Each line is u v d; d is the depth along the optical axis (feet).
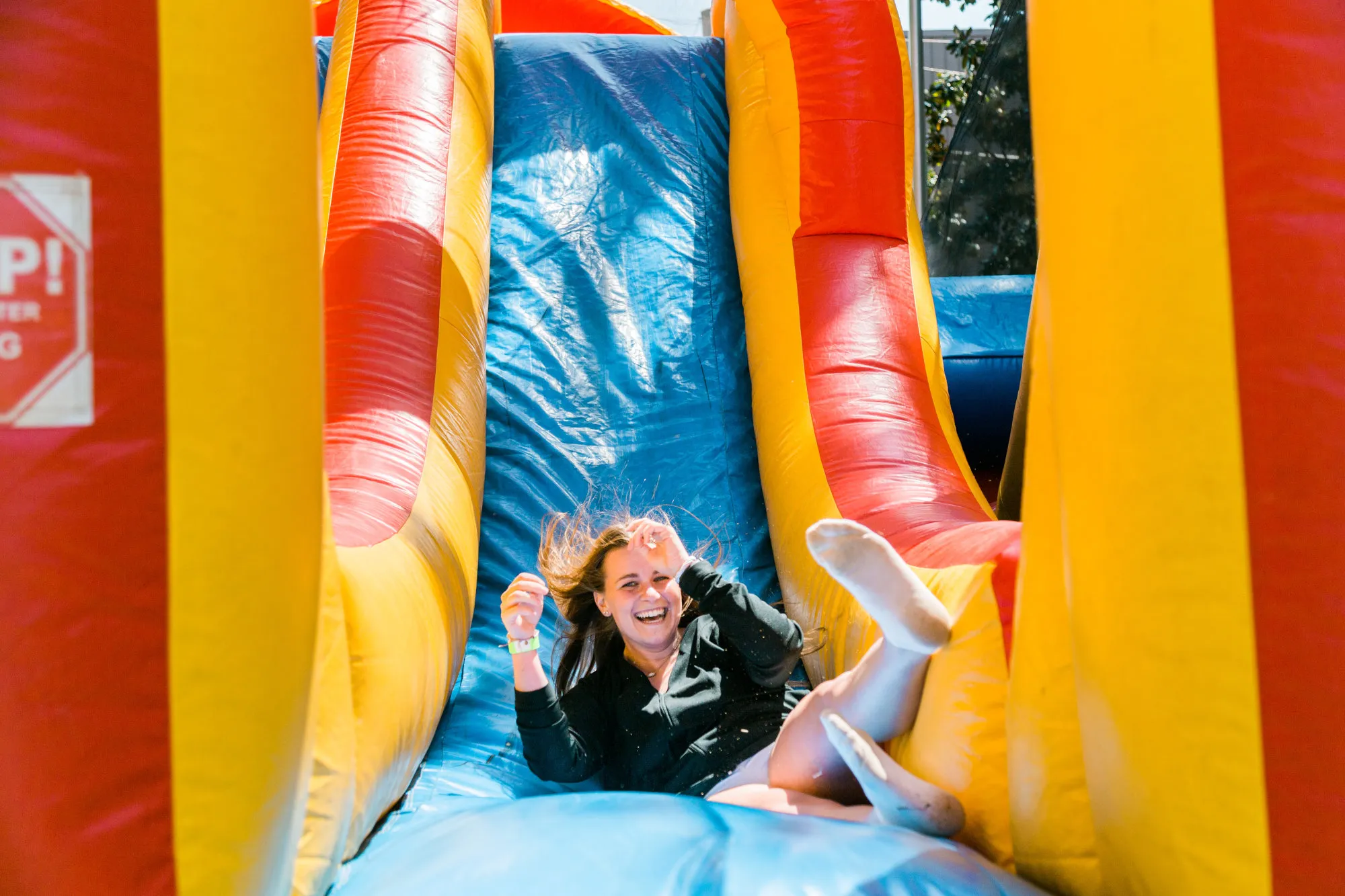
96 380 3.93
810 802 6.50
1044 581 5.23
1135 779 4.38
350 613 6.25
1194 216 4.03
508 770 8.07
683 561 7.89
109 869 3.96
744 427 12.10
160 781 4.03
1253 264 3.96
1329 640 3.90
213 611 4.09
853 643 8.00
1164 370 4.10
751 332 12.20
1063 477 4.66
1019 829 5.47
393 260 10.51
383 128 11.76
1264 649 3.98
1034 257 18.43
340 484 8.07
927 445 9.98
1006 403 15.39
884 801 5.72
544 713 7.34
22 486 3.87
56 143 3.90
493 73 14.64
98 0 3.95
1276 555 3.95
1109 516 4.32
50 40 3.91
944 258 21.42
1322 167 3.88
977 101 20.27
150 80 4.00
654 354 12.64
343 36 12.92
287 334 4.31
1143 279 4.13
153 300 4.00
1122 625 4.32
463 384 10.48
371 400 9.27
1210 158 4.00
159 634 4.02
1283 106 3.91
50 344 3.89
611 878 4.79
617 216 14.03
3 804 3.88
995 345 15.01
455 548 8.68
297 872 5.38
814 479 9.73
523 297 13.08
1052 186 4.58
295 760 4.47
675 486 11.44
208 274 4.07
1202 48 4.00
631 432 11.90
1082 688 4.66
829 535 5.72
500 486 11.21
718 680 7.95
